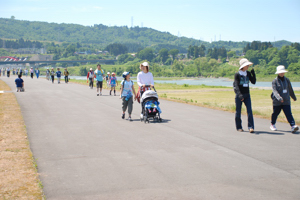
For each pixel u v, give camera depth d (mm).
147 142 8680
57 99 20219
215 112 14672
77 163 6801
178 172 6191
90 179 5836
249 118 10023
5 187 5379
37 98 20703
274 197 5000
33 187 5391
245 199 4930
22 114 13672
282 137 9305
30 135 9547
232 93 28391
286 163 6766
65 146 8242
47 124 11398
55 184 5598
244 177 5906
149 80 12570
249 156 7297
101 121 12141
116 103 18250
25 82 42344
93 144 8461
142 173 6145
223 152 7637
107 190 5316
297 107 17812
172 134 9727
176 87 40312
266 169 6371
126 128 10727
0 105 16406
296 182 5656
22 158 7012
